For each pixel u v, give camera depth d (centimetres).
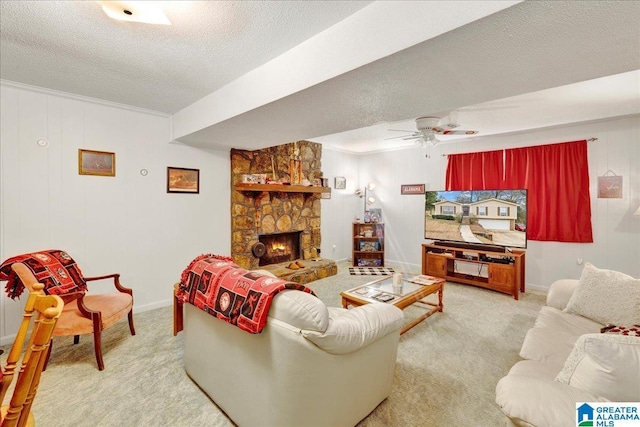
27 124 276
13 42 197
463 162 506
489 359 246
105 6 148
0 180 265
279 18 171
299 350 138
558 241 423
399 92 203
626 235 379
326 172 602
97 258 320
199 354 200
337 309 197
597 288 217
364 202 662
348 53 169
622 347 102
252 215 456
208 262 204
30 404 95
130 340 275
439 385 211
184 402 193
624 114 357
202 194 406
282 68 212
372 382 177
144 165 351
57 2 156
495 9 117
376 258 625
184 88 279
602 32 130
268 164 476
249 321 147
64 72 244
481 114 356
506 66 163
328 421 152
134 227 345
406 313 348
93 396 197
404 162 593
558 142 421
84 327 224
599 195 394
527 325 314
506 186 462
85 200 311
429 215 493
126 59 221
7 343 272
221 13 166
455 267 471
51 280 233
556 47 143
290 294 147
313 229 552
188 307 210
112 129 326
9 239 270
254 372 156
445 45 141
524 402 107
